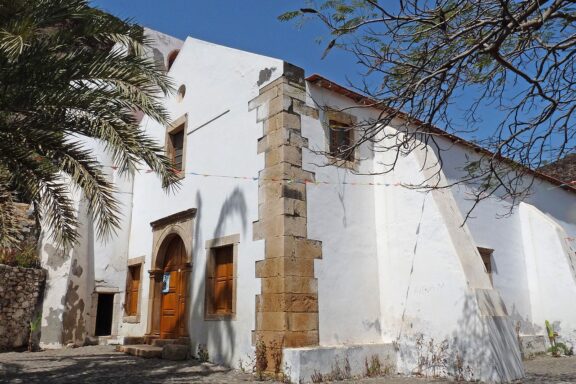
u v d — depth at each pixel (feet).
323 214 27.35
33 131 22.18
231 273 28.94
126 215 40.78
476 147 22.58
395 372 27.09
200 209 32.37
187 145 35.29
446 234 26.71
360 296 27.96
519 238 41.09
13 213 22.93
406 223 28.66
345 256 27.84
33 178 23.26
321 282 26.21
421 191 28.32
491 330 24.27
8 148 22.06
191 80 36.29
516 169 19.90
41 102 21.53
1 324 35.47
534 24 14.79
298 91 28.12
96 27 25.20
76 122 23.31
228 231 29.30
